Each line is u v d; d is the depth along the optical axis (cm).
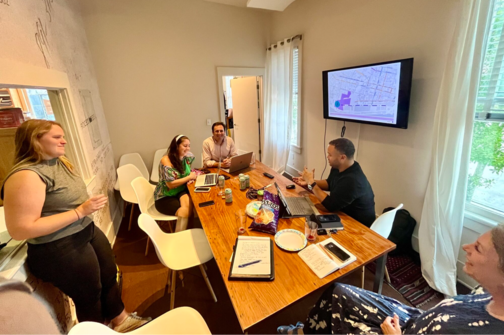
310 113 339
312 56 315
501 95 150
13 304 68
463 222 174
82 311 127
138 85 328
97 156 248
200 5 336
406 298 168
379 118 221
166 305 168
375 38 224
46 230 98
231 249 123
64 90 182
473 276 70
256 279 102
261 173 241
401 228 207
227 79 596
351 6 244
